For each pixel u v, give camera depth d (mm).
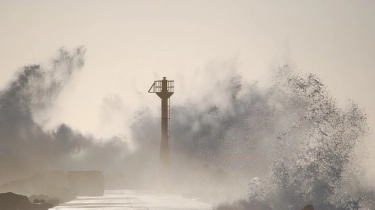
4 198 135125
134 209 133500
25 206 134500
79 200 168000
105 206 142250
